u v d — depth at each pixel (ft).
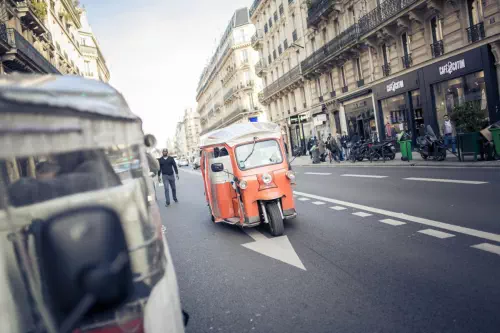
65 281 6.52
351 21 89.15
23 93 6.48
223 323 12.91
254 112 209.56
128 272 7.31
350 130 97.50
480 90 56.65
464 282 13.38
